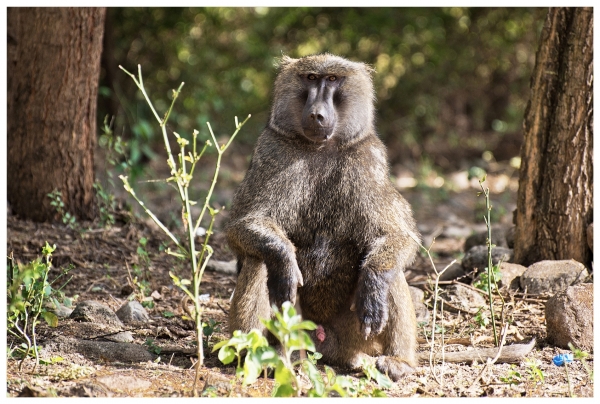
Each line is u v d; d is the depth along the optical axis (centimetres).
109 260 1248
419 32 2948
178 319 998
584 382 764
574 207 1101
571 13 1098
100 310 968
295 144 846
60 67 1322
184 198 667
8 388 697
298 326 606
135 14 2802
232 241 828
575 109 1093
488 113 3127
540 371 753
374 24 2875
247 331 799
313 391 639
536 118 1127
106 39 2359
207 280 1219
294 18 2969
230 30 3017
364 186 836
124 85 2764
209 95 2783
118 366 795
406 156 2884
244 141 2969
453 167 2762
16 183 1335
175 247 1336
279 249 787
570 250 1105
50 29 1313
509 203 2114
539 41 1134
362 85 862
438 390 746
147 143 2084
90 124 1373
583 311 870
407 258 831
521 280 1064
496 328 956
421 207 2053
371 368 698
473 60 3042
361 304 791
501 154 2819
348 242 841
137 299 1092
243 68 3000
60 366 777
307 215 838
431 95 3066
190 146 2331
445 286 1109
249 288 804
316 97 833
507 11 2959
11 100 1337
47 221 1330
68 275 1177
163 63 2923
